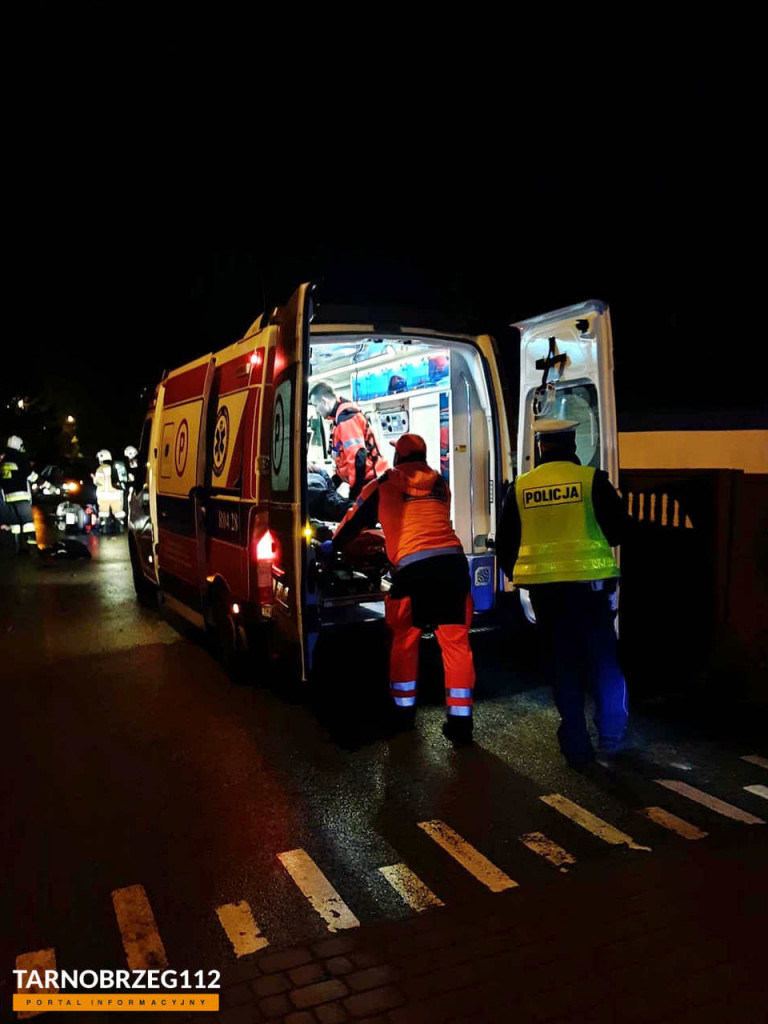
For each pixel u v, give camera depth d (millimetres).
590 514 4516
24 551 13938
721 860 3543
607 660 4602
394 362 7352
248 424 5645
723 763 4609
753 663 5691
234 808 4137
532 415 5656
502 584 6109
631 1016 2588
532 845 3699
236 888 3385
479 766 4609
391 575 5094
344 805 4145
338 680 6273
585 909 3182
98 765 4719
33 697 5973
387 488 5078
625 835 3781
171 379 7891
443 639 4949
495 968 2836
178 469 7309
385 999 2691
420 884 3389
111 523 17219
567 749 4590
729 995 2682
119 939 3053
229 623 6109
